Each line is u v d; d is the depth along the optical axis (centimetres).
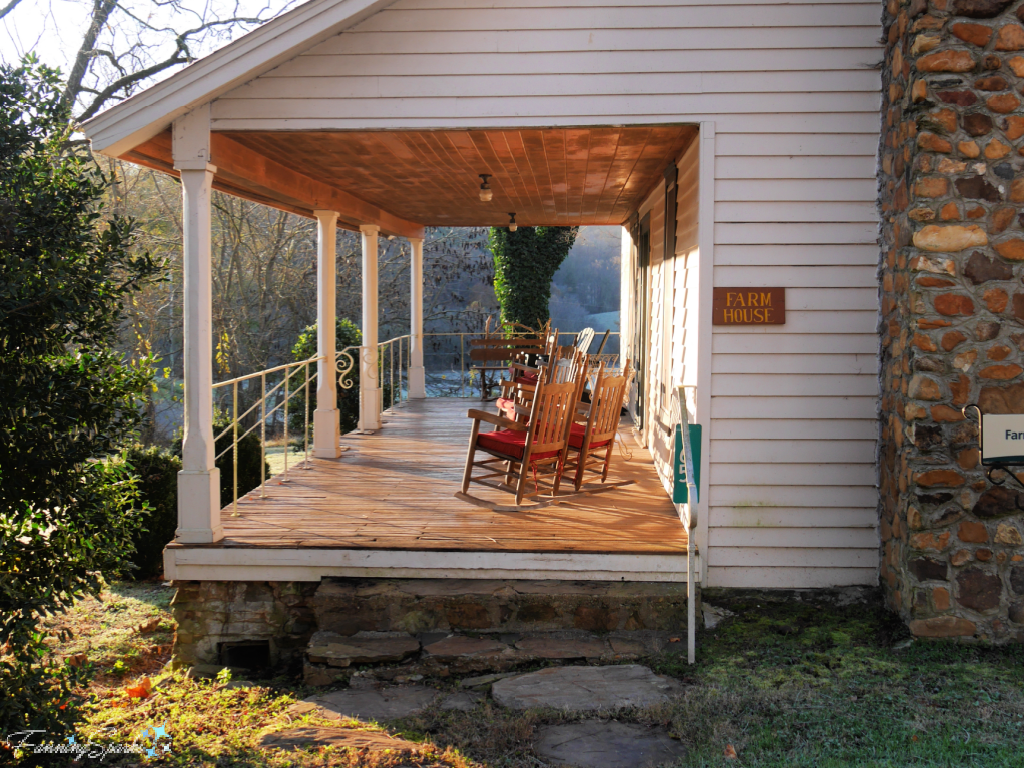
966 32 380
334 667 397
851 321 451
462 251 2006
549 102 441
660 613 417
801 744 304
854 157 445
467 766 301
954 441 390
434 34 441
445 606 418
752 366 455
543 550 434
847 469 457
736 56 440
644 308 793
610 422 591
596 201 801
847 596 451
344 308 1773
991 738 304
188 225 444
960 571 392
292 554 439
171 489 641
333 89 444
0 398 351
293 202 649
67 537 389
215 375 1550
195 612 453
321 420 706
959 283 386
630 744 314
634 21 439
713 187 446
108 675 462
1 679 355
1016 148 381
